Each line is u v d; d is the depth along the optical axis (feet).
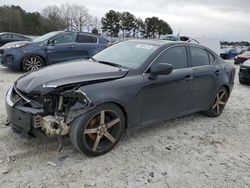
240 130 17.13
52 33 34.65
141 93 13.26
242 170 12.30
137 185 10.64
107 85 12.08
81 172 11.13
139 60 14.16
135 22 217.77
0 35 66.23
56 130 11.19
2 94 21.39
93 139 12.04
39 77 12.19
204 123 17.72
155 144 14.02
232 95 27.50
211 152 13.74
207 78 17.07
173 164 12.29
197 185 10.93
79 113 11.23
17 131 11.96
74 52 34.22
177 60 15.49
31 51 31.58
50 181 10.46
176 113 15.67
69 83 11.40
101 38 37.11
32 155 12.02
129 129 13.46
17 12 191.42
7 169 10.94
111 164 11.85
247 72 33.63
